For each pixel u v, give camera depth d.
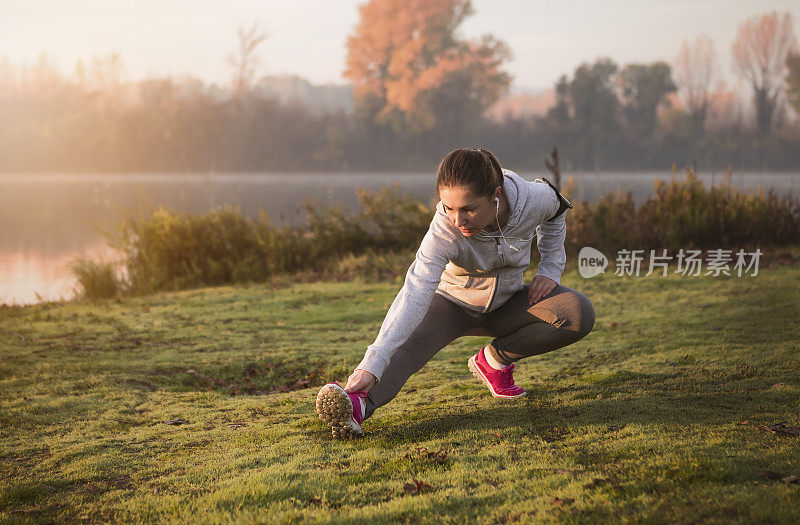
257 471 2.37
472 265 2.62
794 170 65.62
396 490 2.12
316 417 3.06
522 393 3.22
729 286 6.51
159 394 3.58
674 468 2.08
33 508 2.14
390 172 70.69
